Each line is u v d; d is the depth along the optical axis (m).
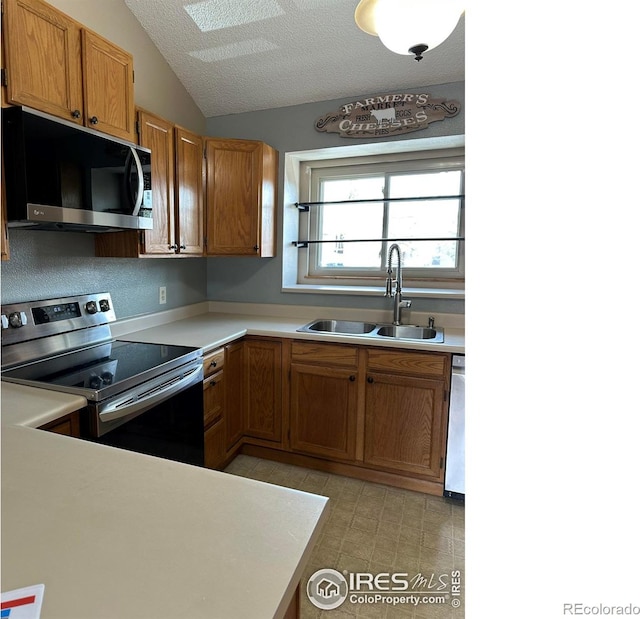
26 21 1.35
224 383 2.28
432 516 2.02
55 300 1.86
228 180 2.53
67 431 1.31
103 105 1.68
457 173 2.72
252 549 0.60
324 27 2.20
